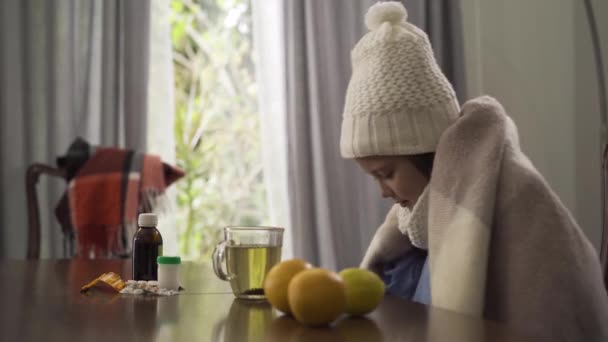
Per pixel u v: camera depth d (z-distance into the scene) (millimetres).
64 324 611
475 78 2941
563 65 2871
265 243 775
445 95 1010
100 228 2119
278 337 556
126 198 2139
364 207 2768
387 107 987
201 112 3014
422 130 992
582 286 877
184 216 2938
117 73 2604
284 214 2777
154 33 2703
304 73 2762
